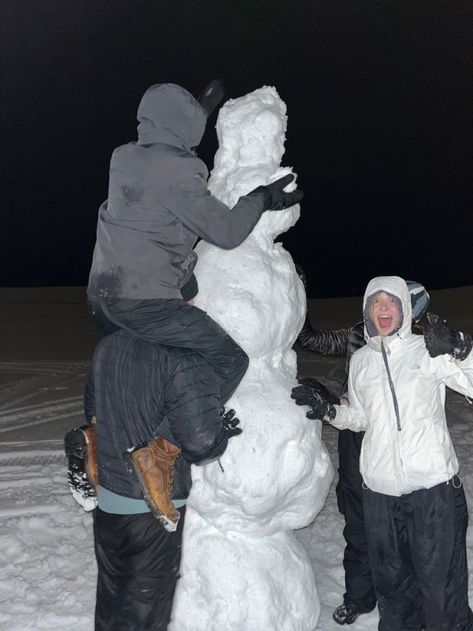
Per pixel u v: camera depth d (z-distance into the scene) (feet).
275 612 10.96
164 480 9.09
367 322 10.55
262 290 10.61
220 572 10.89
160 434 9.37
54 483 18.94
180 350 9.27
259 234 10.97
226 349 9.38
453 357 9.80
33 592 13.50
